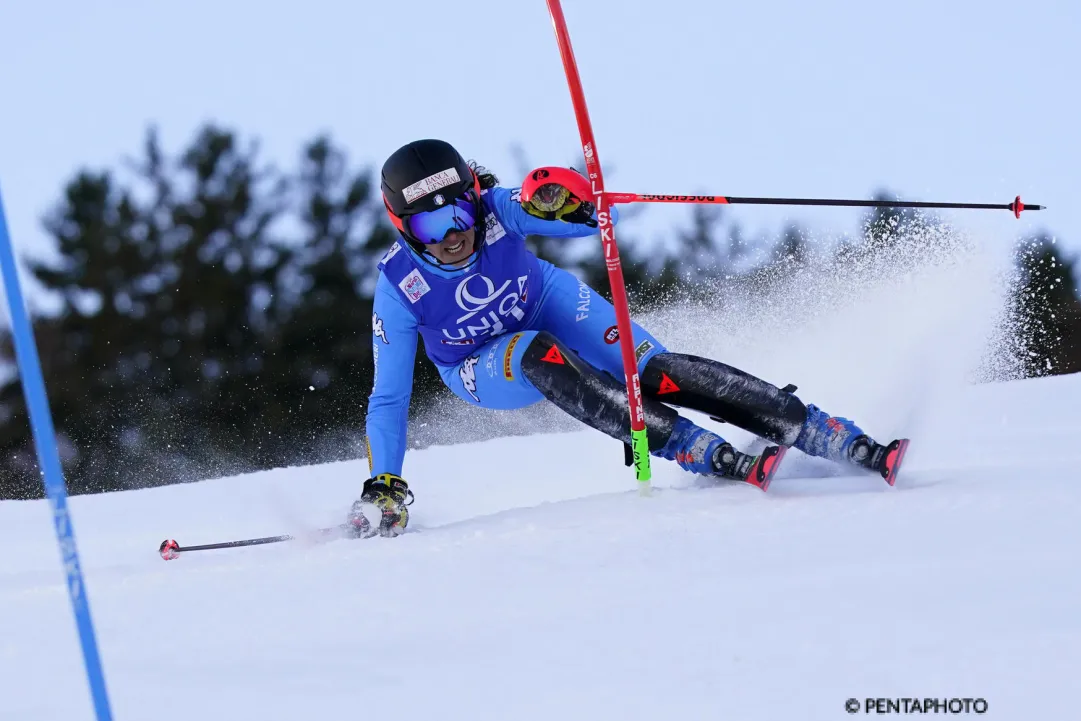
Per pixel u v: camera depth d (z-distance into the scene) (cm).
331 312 7625
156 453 7194
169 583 1197
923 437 1803
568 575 978
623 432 1438
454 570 1072
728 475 1420
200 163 8000
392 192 1468
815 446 1441
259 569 1234
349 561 1215
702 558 979
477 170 1580
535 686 654
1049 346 5712
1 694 755
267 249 7838
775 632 706
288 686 702
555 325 1628
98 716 580
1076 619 666
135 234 7831
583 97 1361
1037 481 1220
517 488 1911
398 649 775
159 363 7494
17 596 1225
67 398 7294
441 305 1549
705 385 1452
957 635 659
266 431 7350
